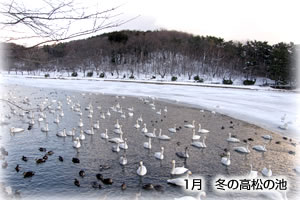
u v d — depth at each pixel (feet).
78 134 58.03
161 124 71.67
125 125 68.80
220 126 71.15
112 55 296.30
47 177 36.24
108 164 41.32
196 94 146.20
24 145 49.49
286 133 64.80
